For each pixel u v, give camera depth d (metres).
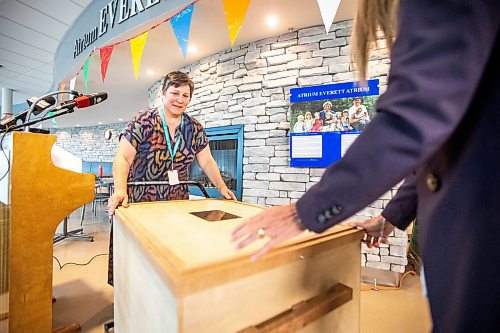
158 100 3.82
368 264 2.06
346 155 0.39
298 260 0.55
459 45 0.33
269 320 0.50
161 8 2.07
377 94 2.03
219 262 0.44
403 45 0.38
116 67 3.28
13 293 1.17
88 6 2.95
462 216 0.38
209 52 2.83
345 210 0.39
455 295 0.39
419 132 0.34
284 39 2.40
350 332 0.68
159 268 0.44
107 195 4.43
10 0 2.87
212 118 2.90
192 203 1.12
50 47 3.87
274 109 2.46
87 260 2.47
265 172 2.50
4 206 1.33
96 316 1.57
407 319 1.55
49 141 1.25
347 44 2.16
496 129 0.36
